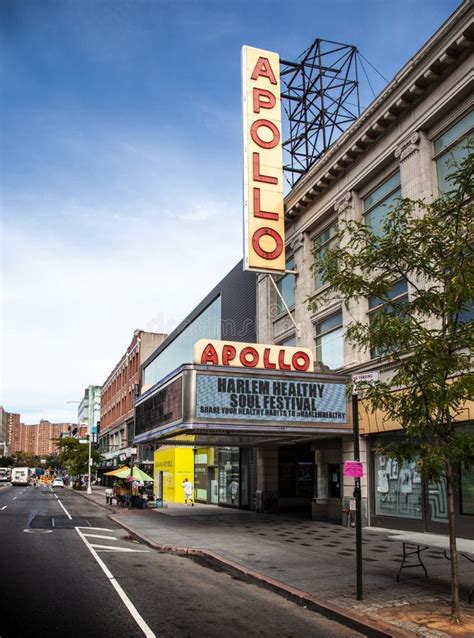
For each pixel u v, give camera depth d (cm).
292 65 2973
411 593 1015
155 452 5097
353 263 1010
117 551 1616
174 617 895
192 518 2641
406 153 1977
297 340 2703
